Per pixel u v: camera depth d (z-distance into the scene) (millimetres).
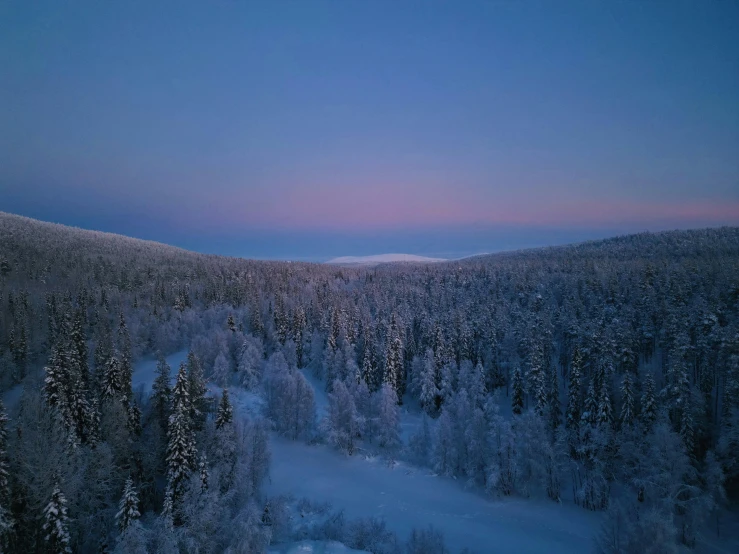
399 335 97375
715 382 65062
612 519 40969
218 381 86125
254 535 37250
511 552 47125
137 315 114688
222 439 48156
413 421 81938
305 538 46312
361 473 65125
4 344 89375
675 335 67688
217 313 126688
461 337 94562
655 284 109812
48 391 47188
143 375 92125
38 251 169875
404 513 55000
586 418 63562
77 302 115812
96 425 49500
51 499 34656
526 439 59125
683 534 45906
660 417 56000
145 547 33469
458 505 57406
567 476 61812
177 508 40406
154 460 47750
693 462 55031
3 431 36750
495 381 89000
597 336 74500
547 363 80250
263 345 110375
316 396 91500
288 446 70938
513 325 101562
